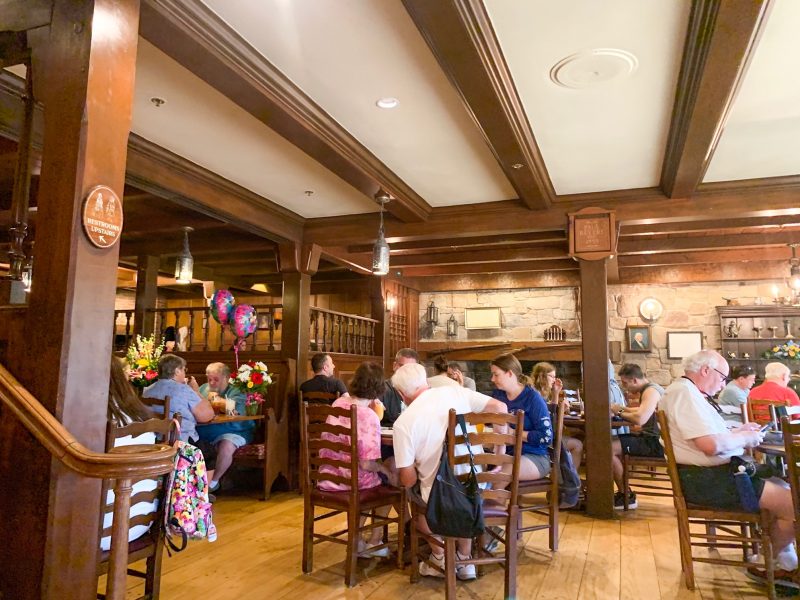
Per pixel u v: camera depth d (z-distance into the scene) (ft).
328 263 24.11
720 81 8.15
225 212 14.40
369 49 8.17
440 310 29.89
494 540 11.13
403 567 10.42
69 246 5.89
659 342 25.88
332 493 10.01
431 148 11.90
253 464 16.11
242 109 10.21
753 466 9.17
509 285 28.02
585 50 8.11
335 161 11.59
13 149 10.77
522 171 12.17
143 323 21.03
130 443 7.44
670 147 11.52
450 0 6.61
